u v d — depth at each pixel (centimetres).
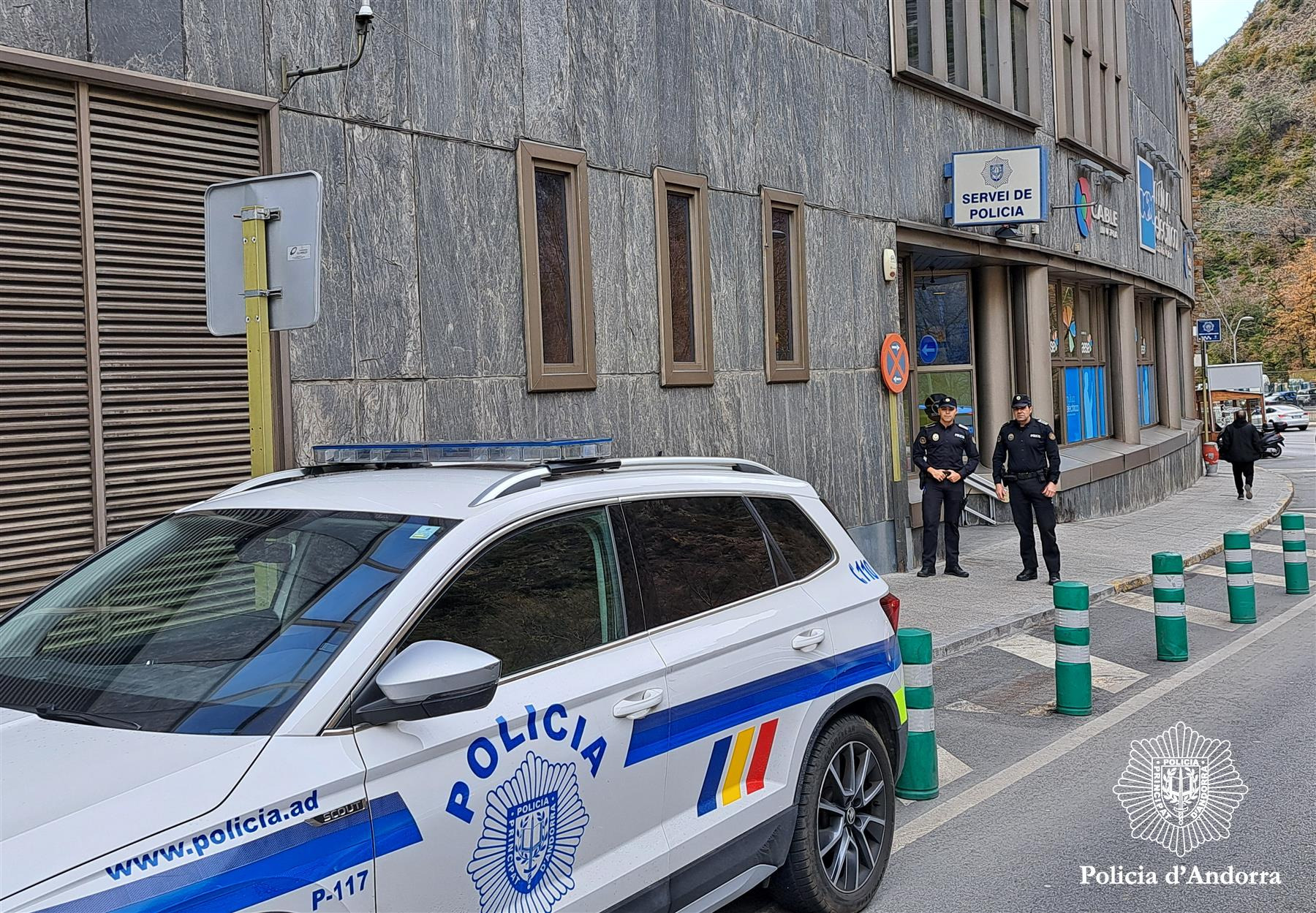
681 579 419
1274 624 1125
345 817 287
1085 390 2436
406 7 865
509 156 946
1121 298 2595
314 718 295
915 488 1727
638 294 1077
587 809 353
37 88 662
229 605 345
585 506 395
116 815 261
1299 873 517
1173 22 3366
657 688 385
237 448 759
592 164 1028
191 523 400
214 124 747
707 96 1173
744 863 416
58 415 673
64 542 673
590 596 382
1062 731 764
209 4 740
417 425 864
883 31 1488
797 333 1307
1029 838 570
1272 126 16000
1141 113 2777
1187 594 1357
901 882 519
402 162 859
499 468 421
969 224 1593
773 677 438
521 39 961
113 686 324
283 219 507
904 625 1108
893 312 1487
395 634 318
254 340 512
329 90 809
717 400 1173
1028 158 1558
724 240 1191
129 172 705
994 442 1930
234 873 263
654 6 1105
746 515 468
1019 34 1939
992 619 1135
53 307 671
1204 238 15175
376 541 350
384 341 842
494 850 322
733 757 417
